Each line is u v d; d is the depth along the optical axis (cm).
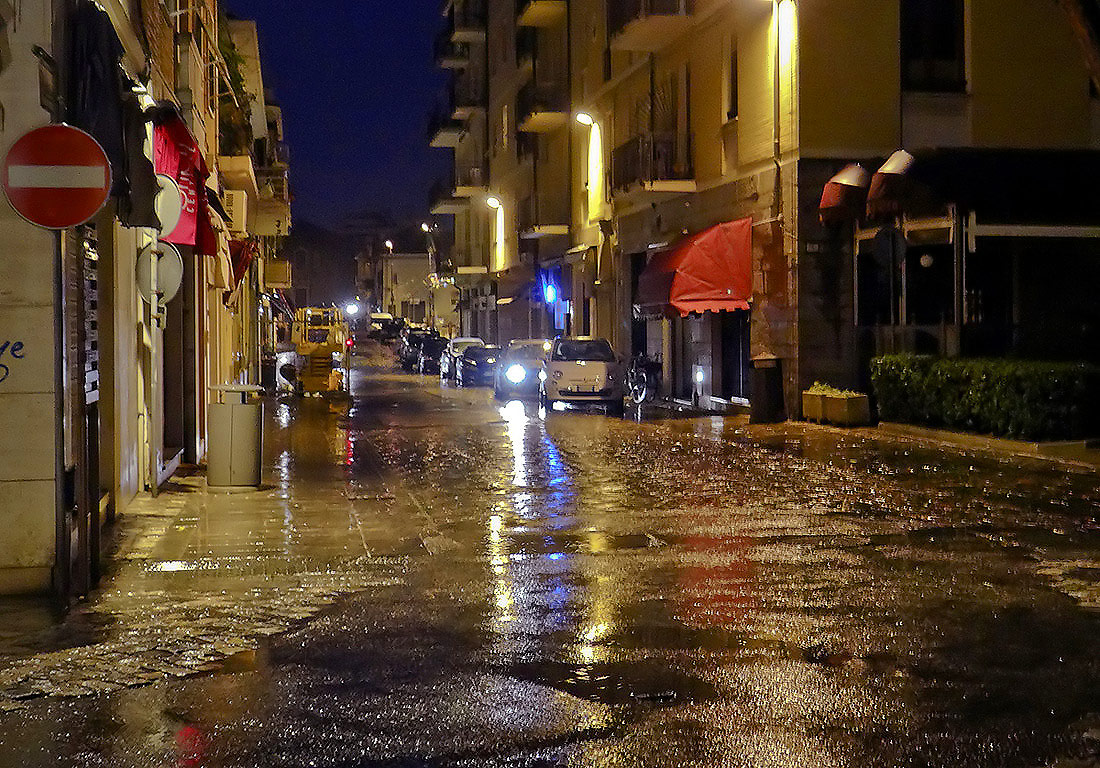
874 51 2573
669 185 3191
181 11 1734
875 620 827
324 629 816
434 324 9925
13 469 898
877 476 1625
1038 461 1798
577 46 4456
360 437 2328
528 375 3650
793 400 2603
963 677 689
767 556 1065
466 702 650
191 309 1877
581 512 1331
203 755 574
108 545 1132
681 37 3297
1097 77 1762
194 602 897
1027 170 2488
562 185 4828
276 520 1285
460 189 6419
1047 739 584
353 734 600
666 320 3550
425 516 1312
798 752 568
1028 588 926
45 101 886
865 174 2453
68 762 566
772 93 2686
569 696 659
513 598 908
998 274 2483
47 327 894
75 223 847
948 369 2152
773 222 2697
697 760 559
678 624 821
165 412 1866
